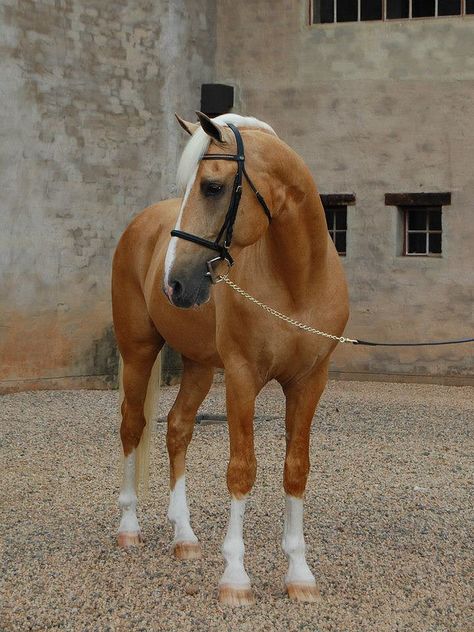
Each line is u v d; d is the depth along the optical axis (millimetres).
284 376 3945
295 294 3781
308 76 12297
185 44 12008
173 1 11781
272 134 3791
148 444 4859
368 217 12078
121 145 11438
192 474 6348
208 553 4613
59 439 7812
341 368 12164
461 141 11719
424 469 6711
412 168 11914
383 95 12000
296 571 3992
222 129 3561
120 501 4816
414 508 5594
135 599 3971
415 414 9305
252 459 3881
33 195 10734
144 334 4891
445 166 11773
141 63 11594
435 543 4871
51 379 10930
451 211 11758
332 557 4590
